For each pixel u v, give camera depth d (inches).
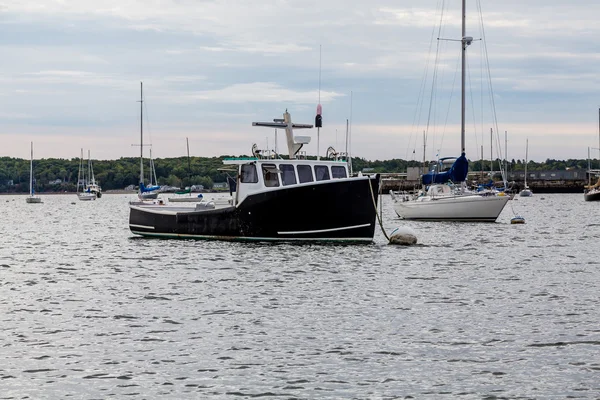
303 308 1542.8
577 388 1024.9
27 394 1013.8
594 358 1157.7
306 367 1122.7
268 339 1282.0
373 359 1163.3
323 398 994.1
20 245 3144.7
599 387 1027.9
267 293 1722.4
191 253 2522.1
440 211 4315.9
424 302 1610.5
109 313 1509.6
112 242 3166.8
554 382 1050.1
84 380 1068.5
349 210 2689.5
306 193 2657.5
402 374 1088.8
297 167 2790.4
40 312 1525.6
